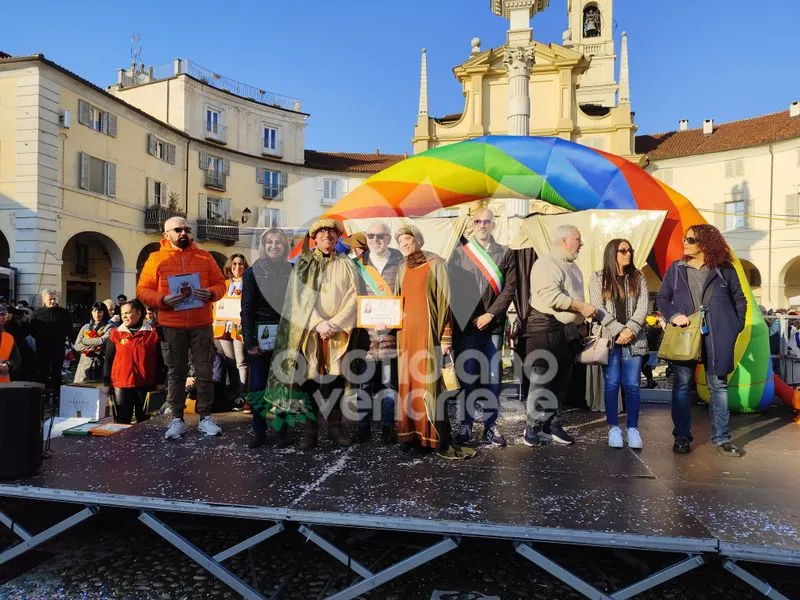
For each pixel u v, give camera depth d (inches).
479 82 956.0
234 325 212.7
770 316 265.1
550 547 126.3
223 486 120.3
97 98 763.4
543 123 959.6
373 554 127.0
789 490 120.8
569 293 150.8
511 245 286.8
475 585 115.6
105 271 887.1
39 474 128.6
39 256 665.6
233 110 1108.5
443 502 111.4
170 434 163.6
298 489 118.8
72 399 207.2
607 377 159.0
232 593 113.4
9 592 113.3
